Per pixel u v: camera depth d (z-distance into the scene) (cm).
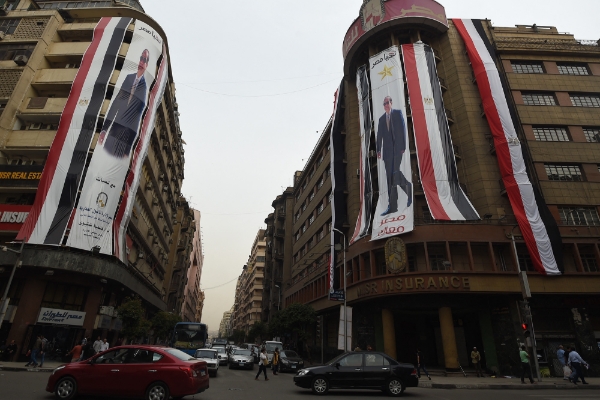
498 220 2500
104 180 2623
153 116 3247
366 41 3475
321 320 3628
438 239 2350
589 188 2631
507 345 2202
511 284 2212
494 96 2845
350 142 3466
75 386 927
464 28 3306
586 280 2277
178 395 898
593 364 2172
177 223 6262
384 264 2602
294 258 5334
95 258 2455
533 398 1198
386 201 2652
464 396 1254
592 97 3019
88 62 2956
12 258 2272
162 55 3525
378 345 2559
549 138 2819
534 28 3538
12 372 1644
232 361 2634
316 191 4534
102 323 2575
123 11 3406
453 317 2616
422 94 2919
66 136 2647
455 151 2867
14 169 2594
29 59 2958
